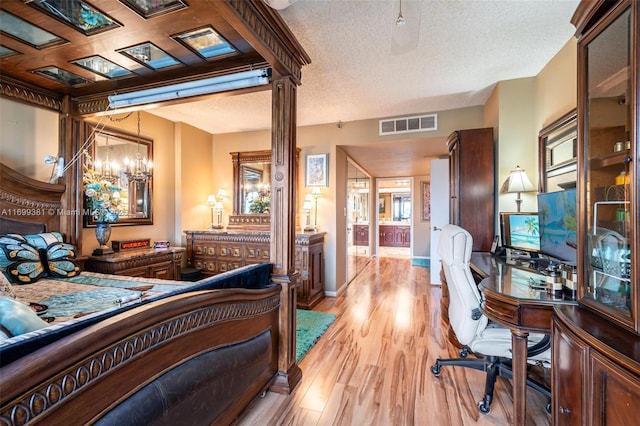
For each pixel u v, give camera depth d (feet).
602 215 3.88
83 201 9.68
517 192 9.19
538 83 9.36
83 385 2.70
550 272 5.88
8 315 3.05
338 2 6.04
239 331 5.23
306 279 12.37
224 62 7.14
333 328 10.18
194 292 4.31
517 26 6.93
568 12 6.43
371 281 17.38
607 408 2.91
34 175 8.57
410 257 25.49
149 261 10.61
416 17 6.23
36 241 7.87
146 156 12.57
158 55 6.82
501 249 9.31
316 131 14.56
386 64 8.68
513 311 4.87
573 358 3.57
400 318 11.14
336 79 9.64
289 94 6.79
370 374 7.25
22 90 8.15
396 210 33.68
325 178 14.38
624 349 2.82
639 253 3.06
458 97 11.23
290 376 6.63
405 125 13.12
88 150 10.19
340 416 5.74
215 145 16.26
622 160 3.46
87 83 8.25
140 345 3.30
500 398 6.34
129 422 3.07
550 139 8.57
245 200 15.46
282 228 6.82
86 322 3.09
